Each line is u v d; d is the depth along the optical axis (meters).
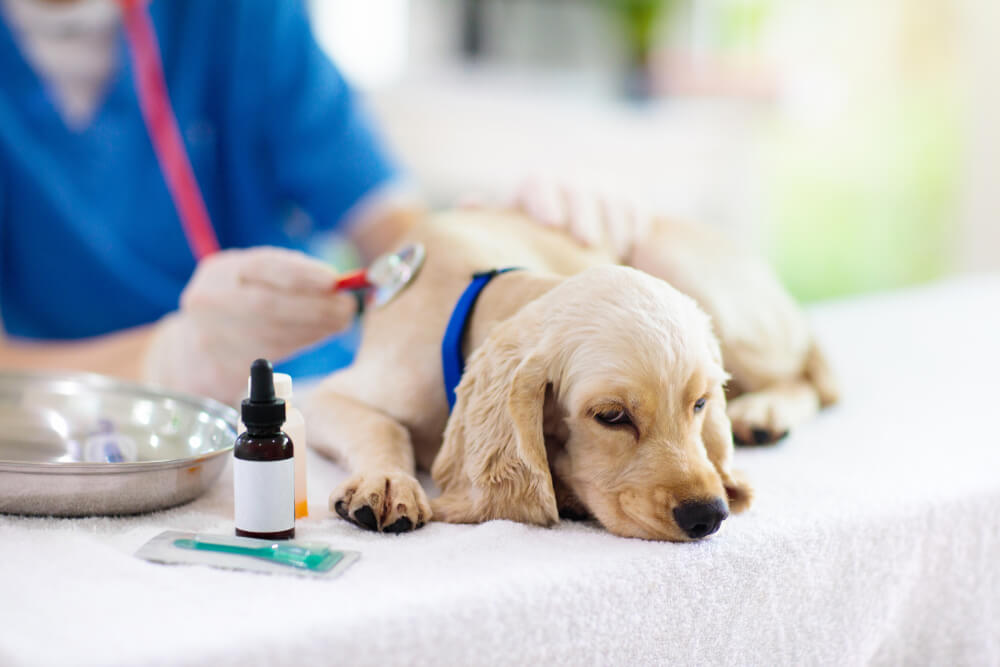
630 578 0.73
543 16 3.69
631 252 1.24
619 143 3.58
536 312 0.88
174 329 1.26
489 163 3.44
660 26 3.75
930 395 1.35
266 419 0.78
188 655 0.56
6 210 1.62
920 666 0.95
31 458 0.94
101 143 1.66
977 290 2.13
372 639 0.61
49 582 0.67
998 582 0.96
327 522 0.84
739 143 3.75
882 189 3.78
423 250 1.09
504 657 0.67
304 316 1.13
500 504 0.84
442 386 0.99
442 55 3.62
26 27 1.60
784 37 3.89
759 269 1.30
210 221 1.79
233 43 1.75
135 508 0.85
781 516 0.84
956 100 3.52
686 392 0.83
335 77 1.88
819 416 1.24
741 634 0.79
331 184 1.85
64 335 1.71
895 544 0.88
